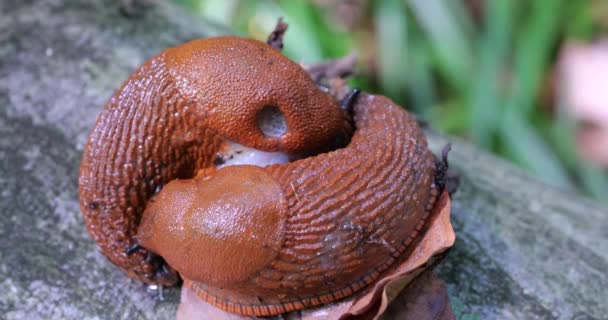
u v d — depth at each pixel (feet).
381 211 0.71
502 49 1.14
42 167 0.88
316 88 0.73
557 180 1.11
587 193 1.16
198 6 1.25
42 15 0.99
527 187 0.89
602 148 1.27
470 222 0.85
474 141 1.13
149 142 0.73
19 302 0.80
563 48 1.30
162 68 0.73
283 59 0.72
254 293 0.72
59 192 0.86
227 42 0.72
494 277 0.82
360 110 0.76
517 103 1.14
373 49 1.32
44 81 0.94
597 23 1.28
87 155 0.74
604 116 1.27
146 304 0.80
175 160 0.74
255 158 0.74
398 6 1.21
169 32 1.00
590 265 0.83
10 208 0.85
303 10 1.20
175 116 0.73
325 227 0.70
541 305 0.80
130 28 0.99
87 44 0.97
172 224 0.71
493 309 0.80
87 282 0.81
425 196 0.73
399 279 0.71
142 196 0.74
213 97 0.72
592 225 0.87
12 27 0.97
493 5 1.15
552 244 0.84
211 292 0.74
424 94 1.20
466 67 1.16
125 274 0.81
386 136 0.73
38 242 0.84
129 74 0.95
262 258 0.70
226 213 0.70
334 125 0.73
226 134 0.72
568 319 0.80
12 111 0.91
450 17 1.17
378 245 0.71
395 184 0.72
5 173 0.87
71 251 0.83
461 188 0.88
